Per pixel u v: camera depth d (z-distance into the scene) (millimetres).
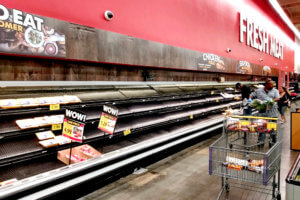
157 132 4219
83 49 3021
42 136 2639
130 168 3215
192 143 5047
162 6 4492
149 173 3547
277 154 2553
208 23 6031
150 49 4070
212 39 6246
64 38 2795
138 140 3717
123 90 3824
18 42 2373
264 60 10984
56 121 2693
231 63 7152
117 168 2973
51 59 2984
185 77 5688
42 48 2580
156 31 4375
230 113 5012
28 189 2117
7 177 2283
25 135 2652
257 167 2291
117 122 3531
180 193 2938
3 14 2250
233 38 7508
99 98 3203
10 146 2420
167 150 4055
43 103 2566
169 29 4691
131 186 3121
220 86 7285
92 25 3250
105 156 2939
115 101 3316
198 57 5430
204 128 5148
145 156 3428
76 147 2996
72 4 2994
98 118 3109
